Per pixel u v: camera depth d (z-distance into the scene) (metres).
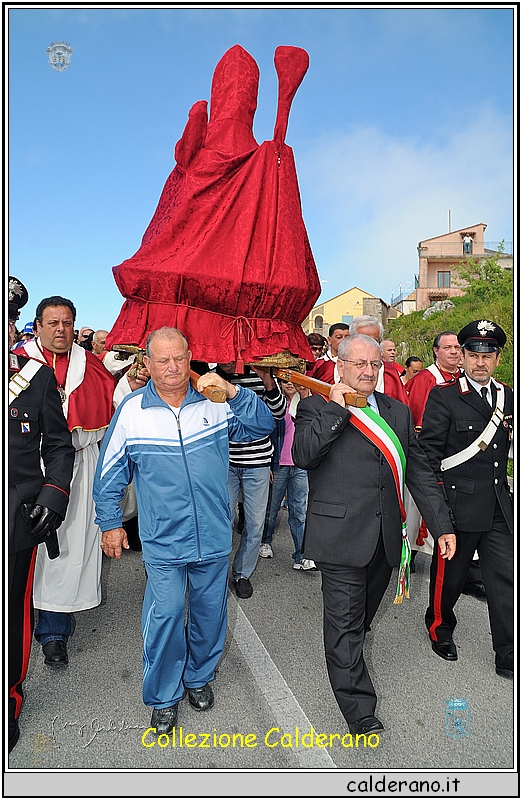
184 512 2.72
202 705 2.95
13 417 2.80
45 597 3.38
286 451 4.84
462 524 3.42
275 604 4.28
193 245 3.40
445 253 41.31
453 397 3.57
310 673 3.33
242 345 3.39
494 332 3.52
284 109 3.78
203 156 3.67
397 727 2.83
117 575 4.82
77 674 3.28
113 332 3.50
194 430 2.80
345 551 2.83
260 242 3.51
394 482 2.96
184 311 3.30
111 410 3.82
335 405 2.84
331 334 5.14
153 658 2.71
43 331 3.63
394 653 3.59
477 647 3.69
